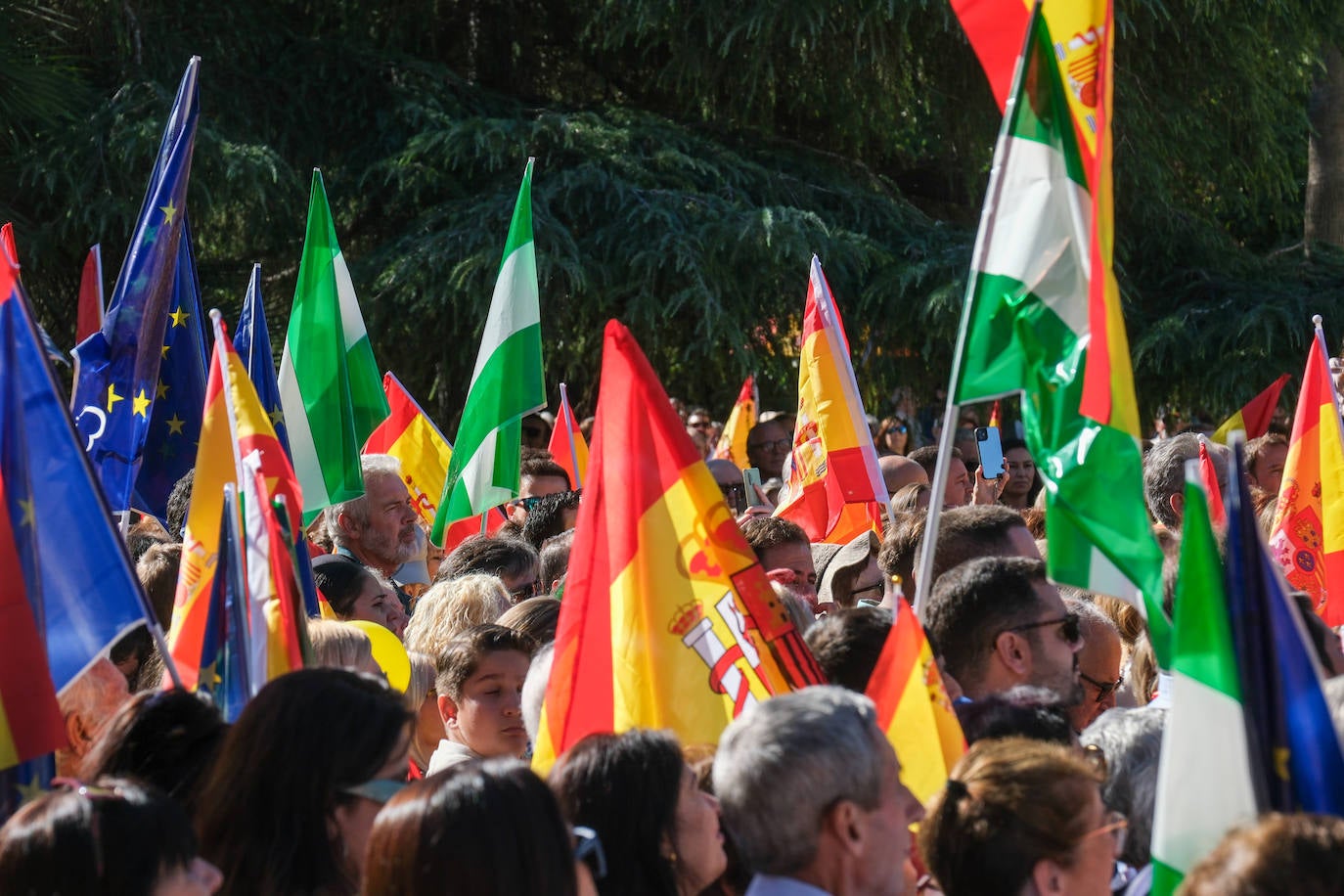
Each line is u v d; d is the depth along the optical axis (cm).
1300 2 4066
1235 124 4334
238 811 807
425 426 2266
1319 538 1634
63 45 3672
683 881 841
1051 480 1023
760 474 2872
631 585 1035
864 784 762
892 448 3694
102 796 718
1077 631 1143
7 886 695
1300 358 3912
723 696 1016
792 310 3762
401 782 845
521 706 1181
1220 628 740
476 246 3531
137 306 1411
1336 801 712
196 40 3731
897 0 3656
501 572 1673
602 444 1052
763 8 3600
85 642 961
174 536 1537
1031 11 1079
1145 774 949
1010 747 804
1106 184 1009
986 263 1063
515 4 4156
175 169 1434
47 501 970
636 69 4219
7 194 3444
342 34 4031
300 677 838
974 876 771
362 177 3734
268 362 1652
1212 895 604
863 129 4134
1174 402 4184
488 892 694
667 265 3603
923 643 938
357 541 1759
